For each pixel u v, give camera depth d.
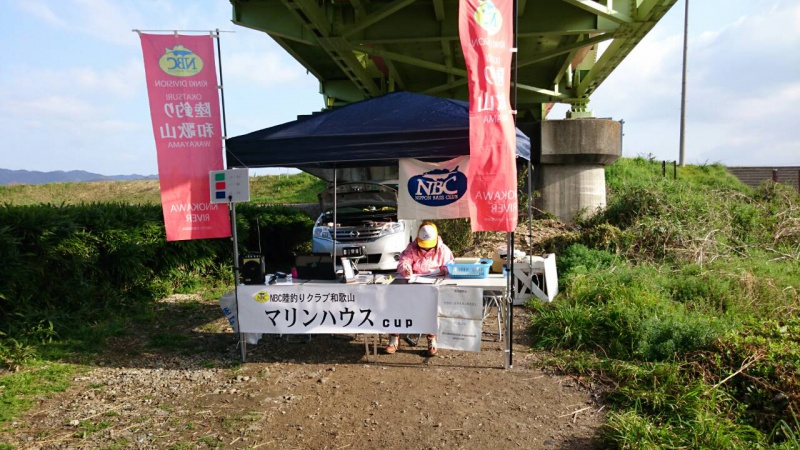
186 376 5.16
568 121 13.64
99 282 7.55
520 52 14.88
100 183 35.91
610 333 5.64
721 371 4.40
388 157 5.29
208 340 6.36
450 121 5.22
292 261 12.34
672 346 4.95
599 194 14.12
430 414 4.25
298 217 13.05
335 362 5.50
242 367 5.39
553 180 13.94
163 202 5.23
